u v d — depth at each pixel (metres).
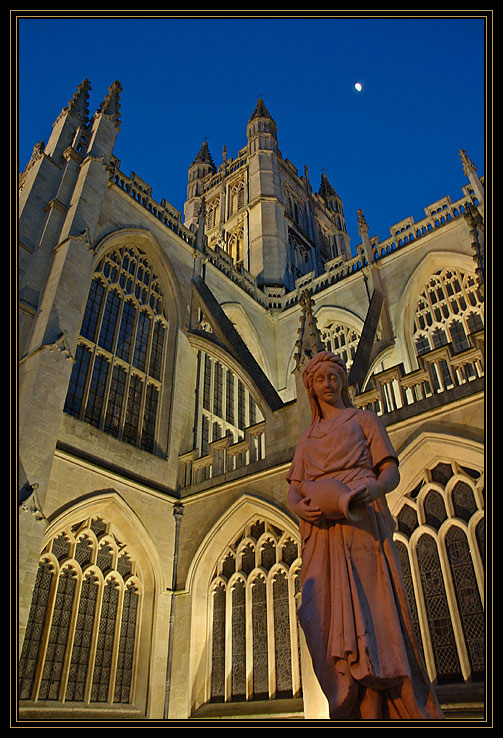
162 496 23.22
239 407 33.03
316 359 5.34
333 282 38.94
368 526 4.29
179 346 29.00
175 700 19.16
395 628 3.87
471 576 15.28
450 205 34.00
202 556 21.50
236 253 53.44
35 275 23.14
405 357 30.36
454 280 31.53
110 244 27.14
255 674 18.34
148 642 20.20
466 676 14.24
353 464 4.54
